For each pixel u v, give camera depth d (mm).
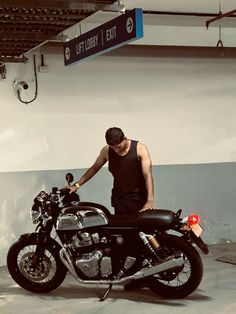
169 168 7250
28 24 4684
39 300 4887
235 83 7527
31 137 6672
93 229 4699
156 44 6883
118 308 4547
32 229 6668
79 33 6504
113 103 7000
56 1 3992
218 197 7469
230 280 5402
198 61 7375
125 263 4609
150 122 7172
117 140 4707
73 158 6844
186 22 6957
